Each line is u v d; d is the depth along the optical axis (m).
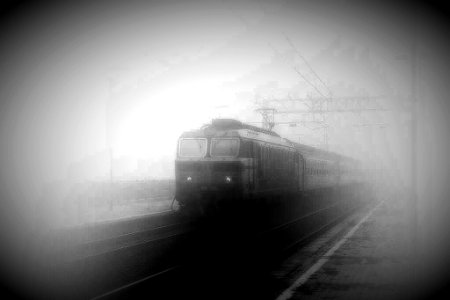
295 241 15.95
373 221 21.77
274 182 23.55
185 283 9.96
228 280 10.24
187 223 21.03
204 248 14.52
